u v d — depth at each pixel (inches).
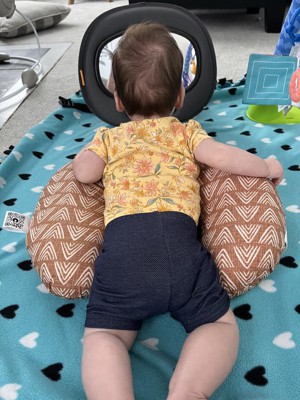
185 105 59.4
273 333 34.2
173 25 56.5
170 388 27.9
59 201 41.9
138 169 37.2
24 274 40.8
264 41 100.5
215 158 38.4
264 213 38.5
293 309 35.9
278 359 32.4
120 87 39.5
